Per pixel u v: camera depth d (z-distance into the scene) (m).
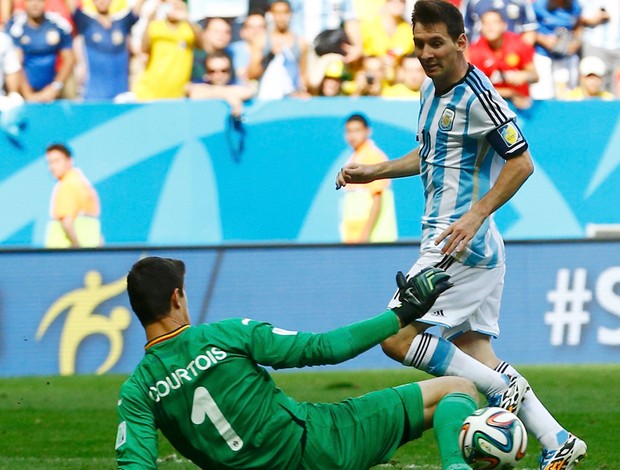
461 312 19.86
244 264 40.25
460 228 18.89
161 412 16.16
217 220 42.56
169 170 42.44
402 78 43.12
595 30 43.38
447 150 19.91
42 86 42.53
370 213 42.12
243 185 42.47
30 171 42.19
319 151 42.47
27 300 39.56
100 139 42.31
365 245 40.31
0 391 36.41
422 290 16.52
